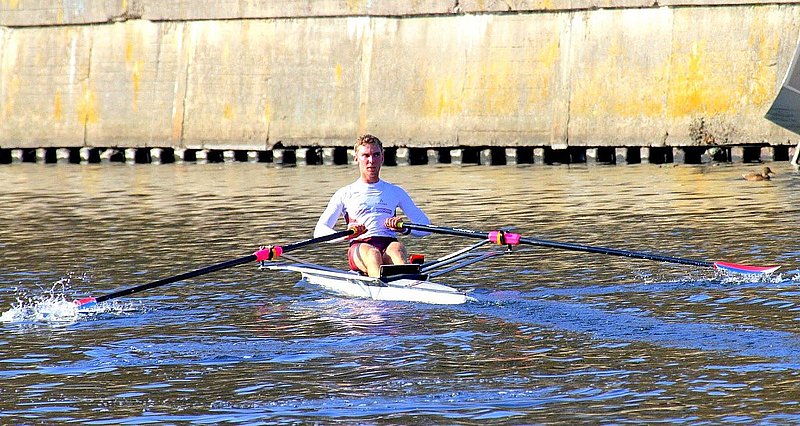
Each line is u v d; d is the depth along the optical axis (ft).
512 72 327.67
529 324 117.39
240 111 355.97
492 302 128.47
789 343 106.52
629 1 316.60
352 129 342.23
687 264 136.36
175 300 134.92
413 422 86.17
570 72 322.55
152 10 366.43
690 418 85.66
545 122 324.19
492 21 329.93
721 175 270.67
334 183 278.46
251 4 354.13
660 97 314.14
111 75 372.17
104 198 254.68
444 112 333.42
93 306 130.41
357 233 137.28
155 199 249.96
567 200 227.40
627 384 94.79
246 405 91.66
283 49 351.46
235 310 128.36
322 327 118.62
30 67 382.22
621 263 152.87
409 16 338.54
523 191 248.32
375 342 111.45
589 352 105.60
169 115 364.58
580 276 144.05
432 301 128.88
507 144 327.06
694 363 100.73
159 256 167.84
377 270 134.10
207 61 360.28
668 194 233.14
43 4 379.76
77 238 188.34
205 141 359.87
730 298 127.44
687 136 311.27
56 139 377.71
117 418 89.30
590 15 320.91
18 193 271.69
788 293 128.77
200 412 90.17
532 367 100.89
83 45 376.48
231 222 205.46
